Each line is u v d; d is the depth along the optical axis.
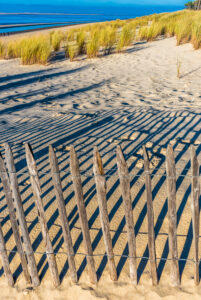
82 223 1.91
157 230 2.40
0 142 4.31
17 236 2.02
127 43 13.78
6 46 14.32
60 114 5.50
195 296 1.96
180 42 12.98
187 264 2.13
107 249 1.99
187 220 2.45
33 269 2.11
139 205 2.68
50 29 34.16
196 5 42.56
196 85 6.97
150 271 2.12
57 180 1.83
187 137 3.96
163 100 5.98
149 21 26.02
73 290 2.11
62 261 2.27
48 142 4.18
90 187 2.98
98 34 13.51
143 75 8.62
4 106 6.30
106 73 9.31
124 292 2.05
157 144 3.82
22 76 9.58
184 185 2.88
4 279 2.24
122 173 1.76
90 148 3.87
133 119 4.93
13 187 1.88
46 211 2.71
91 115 5.32
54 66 11.12
